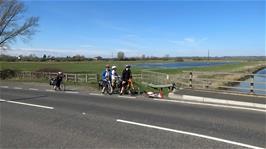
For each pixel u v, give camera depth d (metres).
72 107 13.45
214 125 9.61
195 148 7.16
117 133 8.57
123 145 7.39
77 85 27.95
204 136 8.21
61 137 8.15
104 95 18.48
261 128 9.23
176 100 15.71
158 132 8.68
